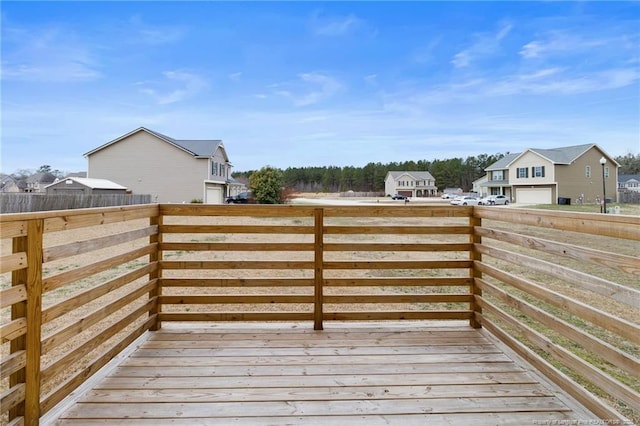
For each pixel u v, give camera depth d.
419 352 2.26
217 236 9.80
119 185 21.58
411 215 2.72
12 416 1.43
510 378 1.94
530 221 2.05
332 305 4.15
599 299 4.18
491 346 2.35
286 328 2.65
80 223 1.78
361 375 1.97
